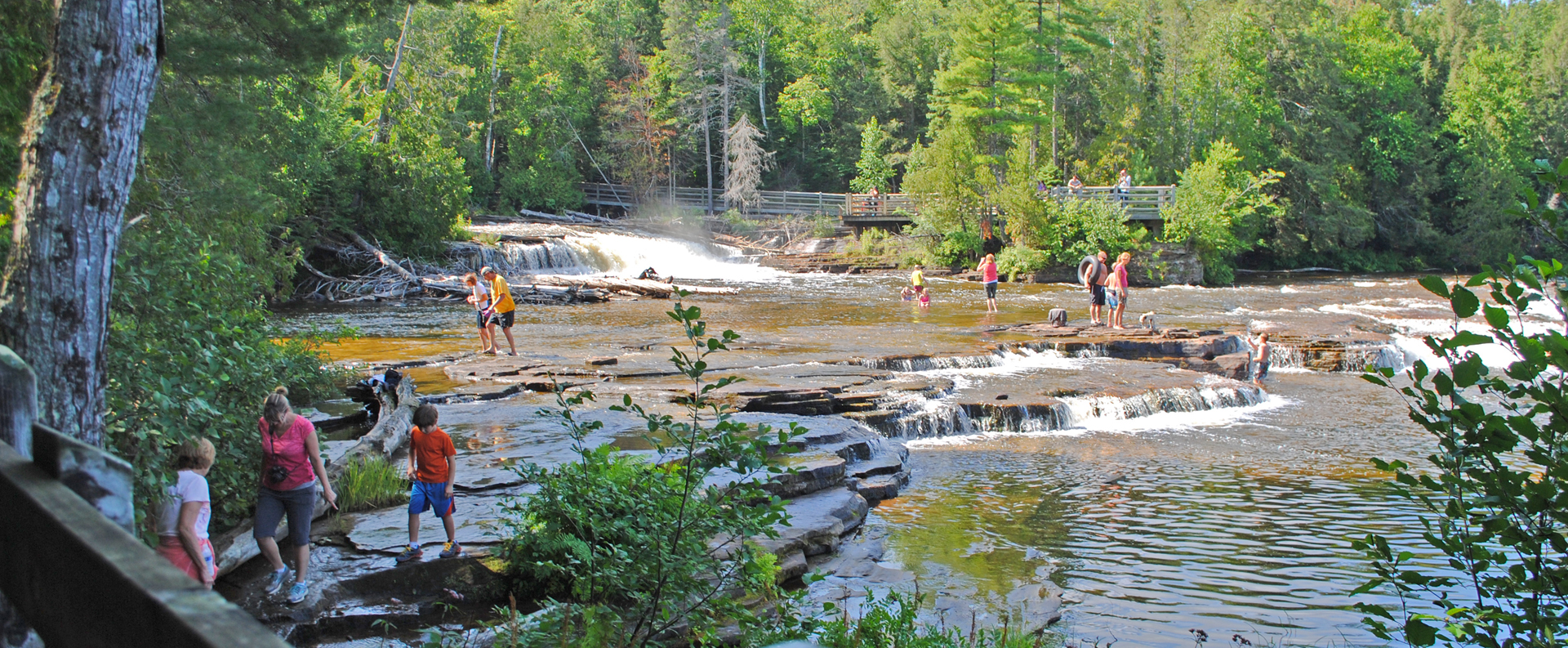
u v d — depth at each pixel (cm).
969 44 5084
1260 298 3678
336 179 3728
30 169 506
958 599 935
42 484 143
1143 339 2411
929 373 2069
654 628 672
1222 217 4597
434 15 5288
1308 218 5603
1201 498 1316
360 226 3950
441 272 3894
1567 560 396
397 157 3953
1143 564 1054
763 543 985
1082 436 1709
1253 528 1185
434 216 3981
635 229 5669
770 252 5297
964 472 1449
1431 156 6266
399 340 2356
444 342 2320
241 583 780
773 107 7581
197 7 1373
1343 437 1700
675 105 6700
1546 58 7344
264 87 2205
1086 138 5947
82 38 506
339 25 1451
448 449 824
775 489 1166
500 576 812
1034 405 1764
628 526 636
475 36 5919
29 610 138
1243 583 1000
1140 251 4406
